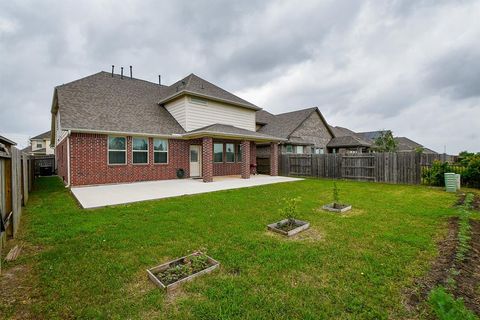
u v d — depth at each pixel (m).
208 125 15.76
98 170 11.55
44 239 4.32
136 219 5.55
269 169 19.33
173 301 2.53
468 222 5.16
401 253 3.64
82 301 2.54
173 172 14.33
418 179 12.23
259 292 2.66
